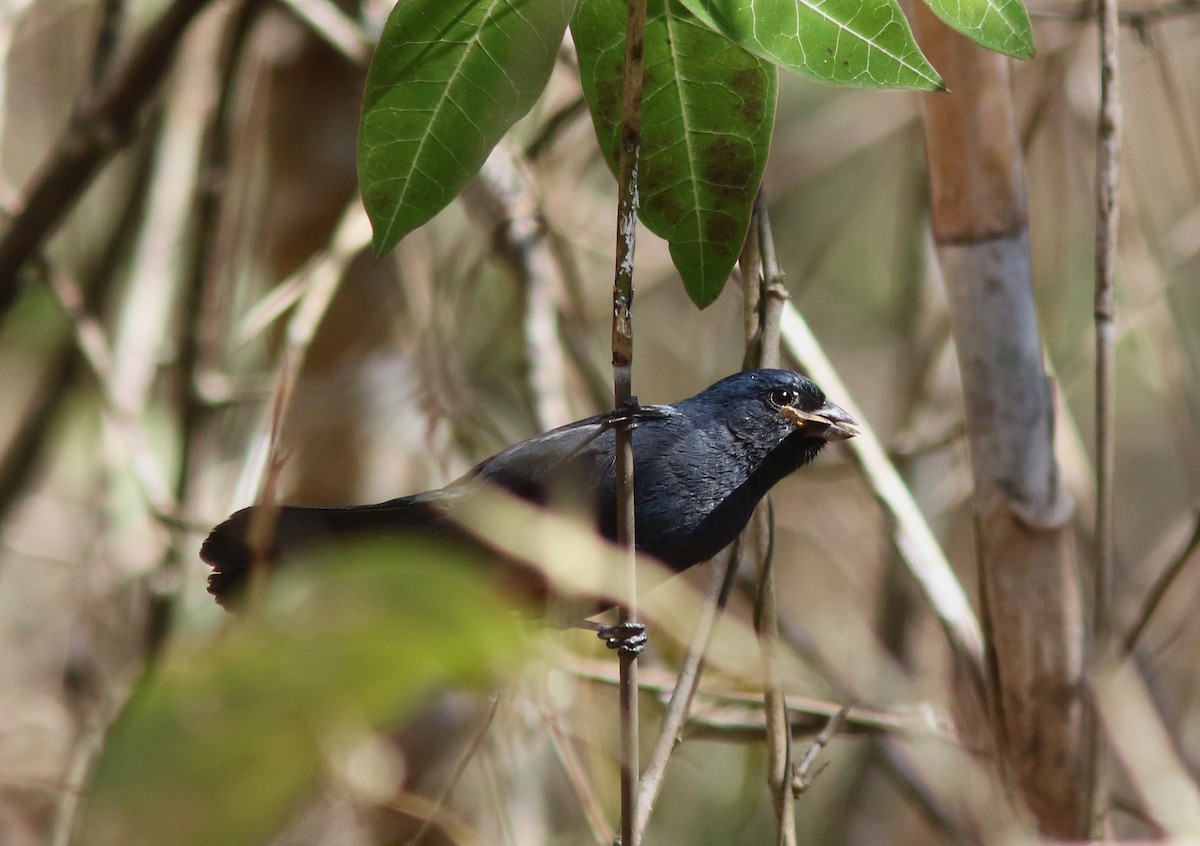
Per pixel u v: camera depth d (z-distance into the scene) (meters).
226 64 10.54
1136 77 12.59
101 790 1.95
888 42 4.76
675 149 5.82
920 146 11.66
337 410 10.36
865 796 11.51
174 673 2.06
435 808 6.77
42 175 9.33
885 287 15.03
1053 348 10.96
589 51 5.66
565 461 7.43
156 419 12.69
